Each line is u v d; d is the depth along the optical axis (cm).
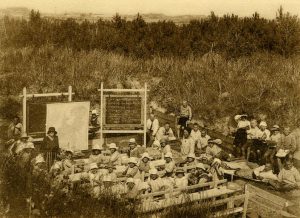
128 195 1009
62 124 1477
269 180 1219
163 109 2159
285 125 1755
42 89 2095
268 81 2030
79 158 1488
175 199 1012
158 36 2717
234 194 1109
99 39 2683
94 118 1722
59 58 2372
